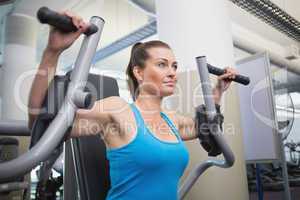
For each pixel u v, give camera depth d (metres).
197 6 1.89
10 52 3.53
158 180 0.87
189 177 1.18
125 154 0.87
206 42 1.86
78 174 1.00
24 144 1.67
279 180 3.70
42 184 1.84
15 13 3.48
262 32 4.24
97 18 0.69
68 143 1.23
